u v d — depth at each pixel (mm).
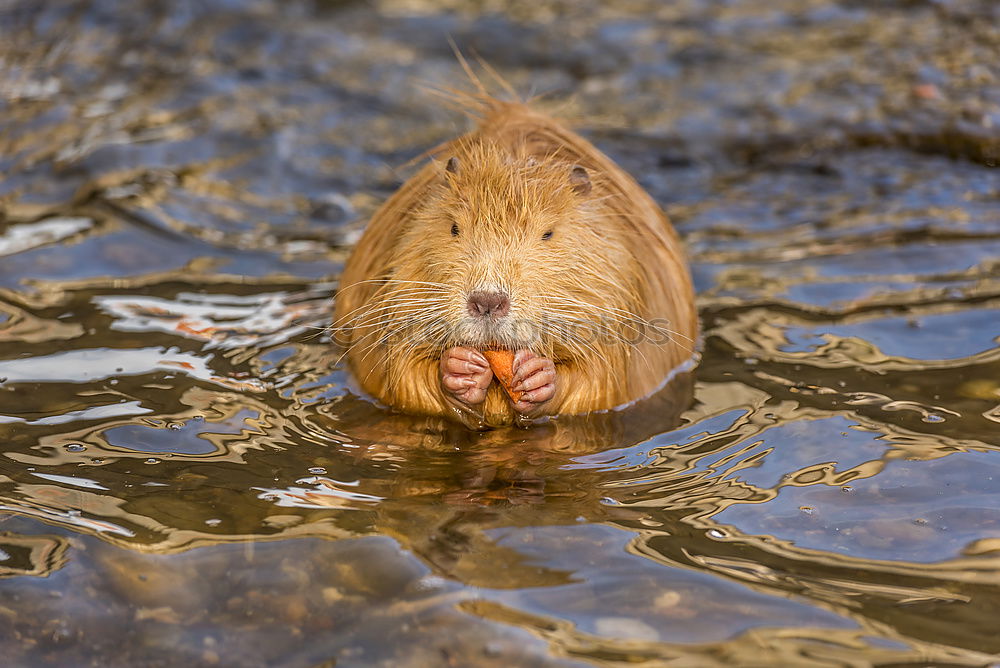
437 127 25984
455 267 13695
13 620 9898
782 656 9258
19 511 11492
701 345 16234
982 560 10609
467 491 12188
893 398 14156
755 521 11398
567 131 16750
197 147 24156
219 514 11547
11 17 30953
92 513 11516
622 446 13430
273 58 29625
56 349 15570
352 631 9742
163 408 13977
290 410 14164
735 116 26250
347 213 21828
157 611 10062
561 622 9750
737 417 13938
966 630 9570
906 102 25984
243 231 20734
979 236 19922
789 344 16078
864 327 16453
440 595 10148
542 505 11828
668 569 10508
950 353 15438
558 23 32812
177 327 16516
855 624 9672
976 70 27578
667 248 16406
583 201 14750
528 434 13945
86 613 10016
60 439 13086
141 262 18984
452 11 34062
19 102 26047
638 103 27266
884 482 12102
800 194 22578
